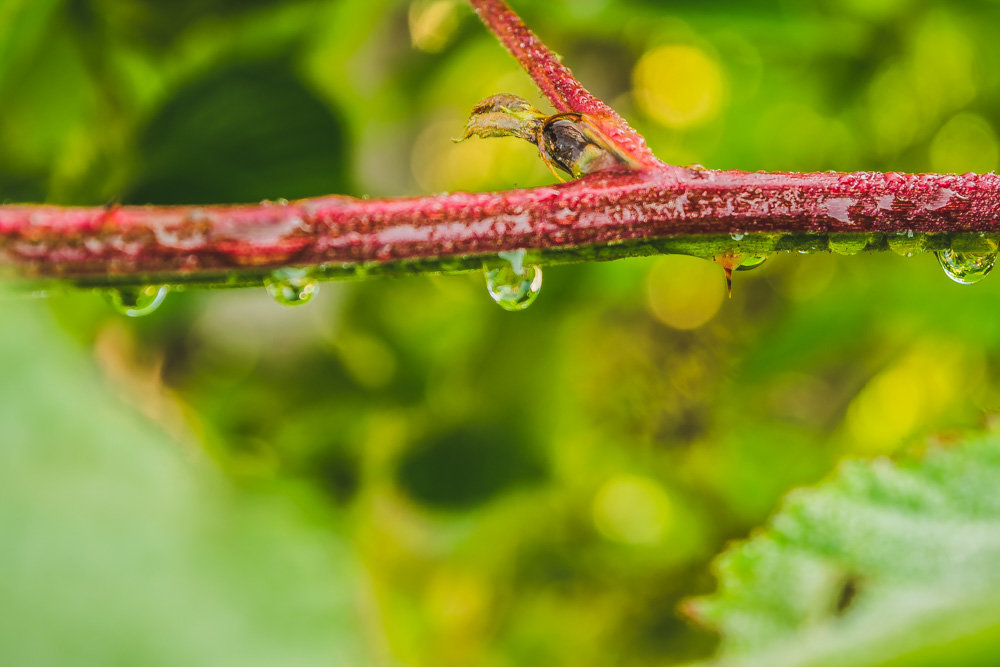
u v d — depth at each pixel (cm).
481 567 31
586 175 16
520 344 34
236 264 15
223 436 28
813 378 37
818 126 38
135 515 15
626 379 38
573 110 16
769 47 35
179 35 27
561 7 30
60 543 15
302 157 25
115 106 26
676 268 39
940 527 16
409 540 30
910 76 35
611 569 34
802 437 37
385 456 31
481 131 16
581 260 16
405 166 37
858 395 37
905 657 15
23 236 15
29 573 15
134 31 26
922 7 33
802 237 16
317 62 30
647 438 38
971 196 16
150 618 15
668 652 32
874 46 34
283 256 15
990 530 16
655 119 40
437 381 33
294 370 31
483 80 38
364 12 29
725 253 16
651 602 34
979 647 15
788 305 36
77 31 25
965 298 31
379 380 32
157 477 16
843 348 34
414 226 15
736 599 16
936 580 16
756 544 16
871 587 16
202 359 29
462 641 30
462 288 34
